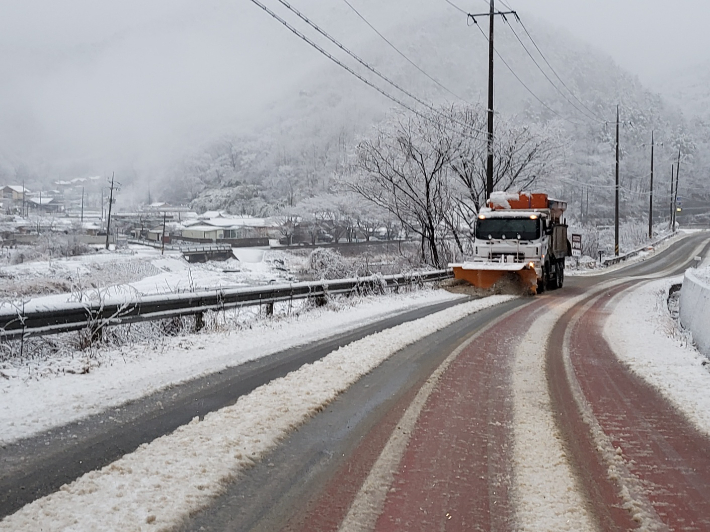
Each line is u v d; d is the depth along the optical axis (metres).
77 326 10.73
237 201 168.00
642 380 10.13
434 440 6.64
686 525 4.76
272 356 10.94
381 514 4.79
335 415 7.48
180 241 110.25
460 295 25.00
